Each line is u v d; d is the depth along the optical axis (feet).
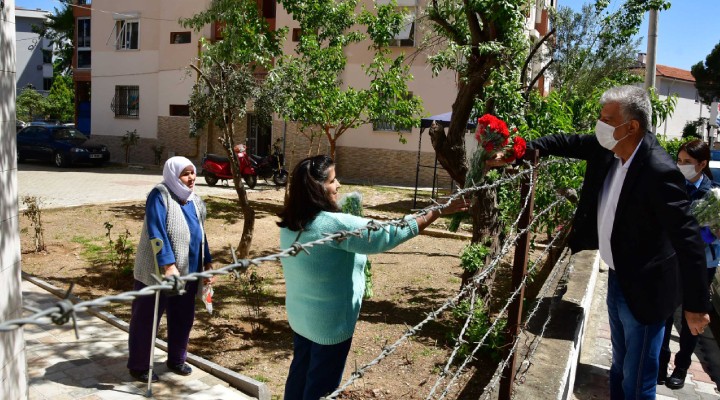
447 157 20.52
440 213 9.04
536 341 13.65
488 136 10.96
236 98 30.17
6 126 11.19
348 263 9.57
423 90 63.36
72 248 30.04
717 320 20.85
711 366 17.40
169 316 15.35
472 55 20.51
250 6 30.89
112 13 83.66
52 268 26.20
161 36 80.59
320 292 9.48
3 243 11.04
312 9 32.78
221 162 58.75
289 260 9.65
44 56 157.17
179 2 78.23
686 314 9.18
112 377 15.28
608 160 10.98
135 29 83.41
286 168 71.20
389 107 34.40
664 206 9.19
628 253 10.00
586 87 39.63
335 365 9.91
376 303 22.53
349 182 65.05
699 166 15.10
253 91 38.50
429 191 58.49
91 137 88.12
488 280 18.56
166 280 4.70
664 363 15.67
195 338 18.69
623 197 9.82
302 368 10.52
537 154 11.20
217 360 17.07
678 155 15.48
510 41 19.97
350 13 33.53
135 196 50.60
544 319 15.14
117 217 39.50
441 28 24.21
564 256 20.75
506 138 10.99
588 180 11.37
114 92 85.71
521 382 11.48
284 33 32.30
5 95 11.08
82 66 91.76
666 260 9.89
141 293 4.42
